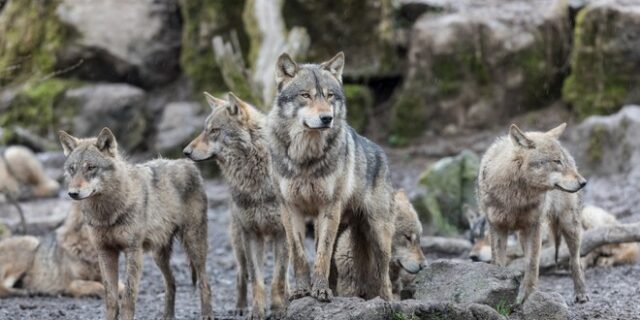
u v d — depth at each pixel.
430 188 21.22
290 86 11.71
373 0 27.41
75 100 27.42
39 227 21.69
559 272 16.83
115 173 12.40
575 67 25.98
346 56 27.52
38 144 27.17
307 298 11.55
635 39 25.12
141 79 28.38
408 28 28.11
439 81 26.98
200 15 28.34
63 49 27.78
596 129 23.56
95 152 12.35
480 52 26.81
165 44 28.61
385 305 11.26
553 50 27.05
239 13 27.97
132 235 12.66
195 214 13.88
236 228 14.26
